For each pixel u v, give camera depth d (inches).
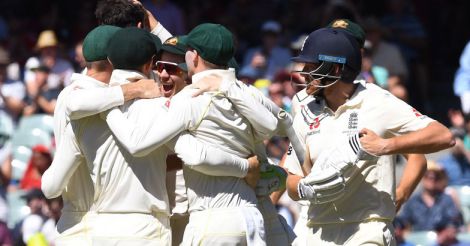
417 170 970.7
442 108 2037.4
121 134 815.7
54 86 1726.1
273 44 1806.1
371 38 1664.6
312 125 861.2
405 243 1354.6
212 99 827.4
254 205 853.8
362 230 847.7
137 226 836.0
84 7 2091.5
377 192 848.3
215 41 833.5
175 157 871.7
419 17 2208.4
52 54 1761.8
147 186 839.7
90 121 837.8
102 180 839.7
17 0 2212.1
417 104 1969.7
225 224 833.5
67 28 2113.7
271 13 2107.5
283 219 909.8
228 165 828.6
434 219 1371.8
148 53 835.4
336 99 854.5
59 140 858.1
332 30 853.2
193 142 823.1
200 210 841.5
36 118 1662.2
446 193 1382.9
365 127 839.1
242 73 1747.0
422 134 813.9
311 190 833.5
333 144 846.5
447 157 1545.3
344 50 839.1
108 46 836.6
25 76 1761.8
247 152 853.2
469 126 1584.6
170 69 872.9
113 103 821.2
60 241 856.9
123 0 912.3
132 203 837.8
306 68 856.9
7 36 2046.0
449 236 1363.2
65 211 863.7
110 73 850.1
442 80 2158.0
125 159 837.2
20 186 1544.0
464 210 1477.6
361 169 844.0
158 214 848.9
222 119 831.7
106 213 842.2
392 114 836.0
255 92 853.8
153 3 1920.5
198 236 835.4
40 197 1437.0
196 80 838.5
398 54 1676.9
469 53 1764.3
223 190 839.1
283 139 1439.5
